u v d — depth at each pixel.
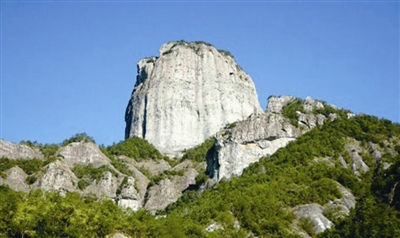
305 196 143.12
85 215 114.75
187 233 126.81
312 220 134.38
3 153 198.38
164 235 122.19
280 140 183.62
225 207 138.38
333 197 144.25
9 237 106.38
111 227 116.62
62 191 180.88
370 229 121.75
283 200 142.75
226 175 180.25
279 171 159.50
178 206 177.50
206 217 136.25
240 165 180.50
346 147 169.38
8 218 107.69
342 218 133.62
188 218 139.25
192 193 181.25
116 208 129.38
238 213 136.12
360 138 173.62
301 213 137.75
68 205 114.81
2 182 177.00
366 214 128.50
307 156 164.62
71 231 108.81
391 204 133.62
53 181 183.25
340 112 199.38
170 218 134.62
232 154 182.75
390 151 166.12
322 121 191.88
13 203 111.62
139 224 122.31
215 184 175.00
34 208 111.12
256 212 135.62
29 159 199.25
